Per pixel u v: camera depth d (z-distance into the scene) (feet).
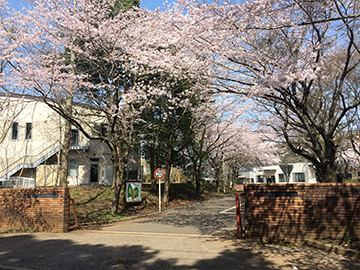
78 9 41.01
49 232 31.32
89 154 90.43
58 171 69.62
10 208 33.01
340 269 17.85
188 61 35.27
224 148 107.04
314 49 30.01
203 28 27.76
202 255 20.84
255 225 25.88
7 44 39.32
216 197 98.17
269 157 124.77
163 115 71.20
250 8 24.50
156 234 30.76
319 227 24.62
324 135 31.14
